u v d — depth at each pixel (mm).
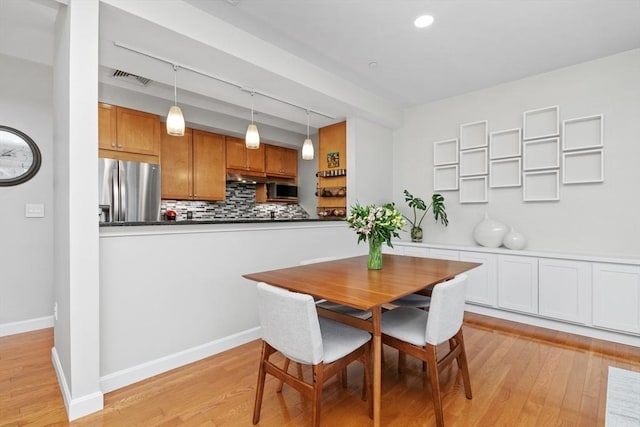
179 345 2291
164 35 2078
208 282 2453
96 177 1767
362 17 2283
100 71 3094
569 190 3094
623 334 2652
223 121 4496
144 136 3785
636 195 2754
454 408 1798
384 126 4371
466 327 3066
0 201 2807
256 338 2773
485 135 3625
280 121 4820
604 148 2893
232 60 2439
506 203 3506
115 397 1896
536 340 2746
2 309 2816
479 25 2395
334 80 3277
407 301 2303
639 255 2744
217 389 1998
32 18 1979
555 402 1841
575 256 2832
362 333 1764
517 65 3068
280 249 2996
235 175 4973
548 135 3164
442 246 3709
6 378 2082
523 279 3117
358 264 2416
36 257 2971
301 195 6102
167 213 4332
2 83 2830
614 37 2566
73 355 1706
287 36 2533
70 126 1677
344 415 1755
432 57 2904
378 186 4266
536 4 2148
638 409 1759
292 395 1945
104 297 1938
